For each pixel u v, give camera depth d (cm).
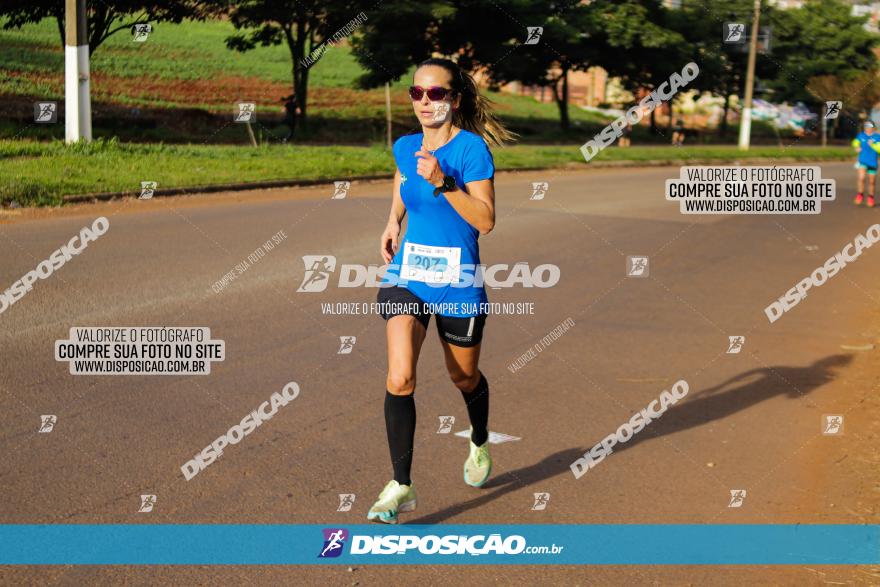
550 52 4131
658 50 4175
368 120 3541
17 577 316
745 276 985
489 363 625
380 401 527
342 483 411
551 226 1294
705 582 333
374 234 1120
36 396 505
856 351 687
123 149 1733
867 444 485
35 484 394
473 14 3444
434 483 420
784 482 432
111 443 445
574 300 829
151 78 3447
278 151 2036
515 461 450
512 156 2494
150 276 820
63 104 2522
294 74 3098
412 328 373
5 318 659
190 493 393
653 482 428
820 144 5172
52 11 2766
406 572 334
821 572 343
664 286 907
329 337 661
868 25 4638
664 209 1575
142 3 2692
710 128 5794
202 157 1766
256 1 2962
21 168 1391
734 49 4353
